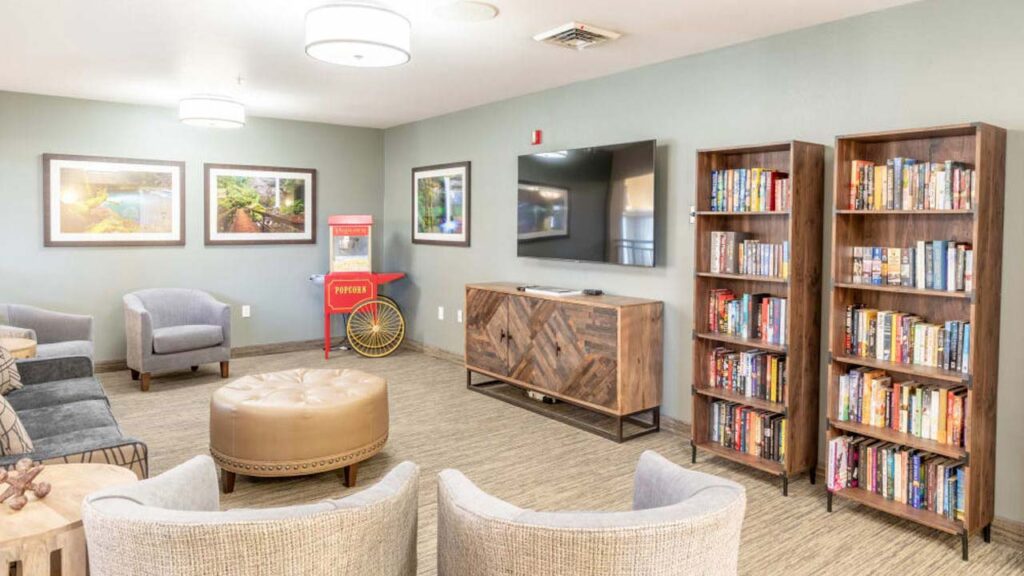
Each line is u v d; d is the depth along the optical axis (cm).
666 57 418
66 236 568
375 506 150
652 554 137
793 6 318
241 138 647
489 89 518
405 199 707
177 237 619
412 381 567
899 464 300
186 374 579
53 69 453
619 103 459
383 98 555
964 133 288
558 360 453
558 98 509
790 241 332
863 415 314
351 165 717
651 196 419
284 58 418
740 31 361
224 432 326
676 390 430
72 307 574
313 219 694
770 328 354
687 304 420
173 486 176
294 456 321
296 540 137
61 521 173
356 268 677
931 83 305
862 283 313
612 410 414
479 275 605
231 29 356
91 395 344
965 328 277
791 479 356
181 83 497
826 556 272
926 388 295
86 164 572
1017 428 284
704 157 379
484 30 357
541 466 373
